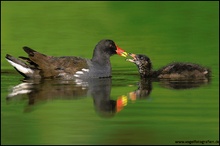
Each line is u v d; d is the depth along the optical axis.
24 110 15.88
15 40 27.94
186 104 16.45
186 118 15.15
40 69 19.98
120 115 15.52
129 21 31.47
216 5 34.09
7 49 26.09
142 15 32.56
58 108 16.08
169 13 32.84
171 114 15.52
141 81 19.72
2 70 21.77
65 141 13.69
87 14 32.88
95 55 20.58
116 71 21.67
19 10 33.47
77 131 14.31
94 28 30.14
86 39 27.89
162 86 18.84
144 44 26.92
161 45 26.75
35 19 31.80
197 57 24.36
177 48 26.09
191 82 19.45
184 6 34.09
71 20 31.73
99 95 17.48
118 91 18.12
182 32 29.55
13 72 21.33
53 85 18.86
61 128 14.42
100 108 16.06
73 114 15.55
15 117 15.30
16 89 18.20
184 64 20.44
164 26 30.72
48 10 33.62
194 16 32.38
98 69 20.31
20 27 30.39
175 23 31.23
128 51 25.42
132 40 27.86
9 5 34.28
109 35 28.92
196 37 28.36
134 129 14.41
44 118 15.26
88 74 20.09
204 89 18.34
